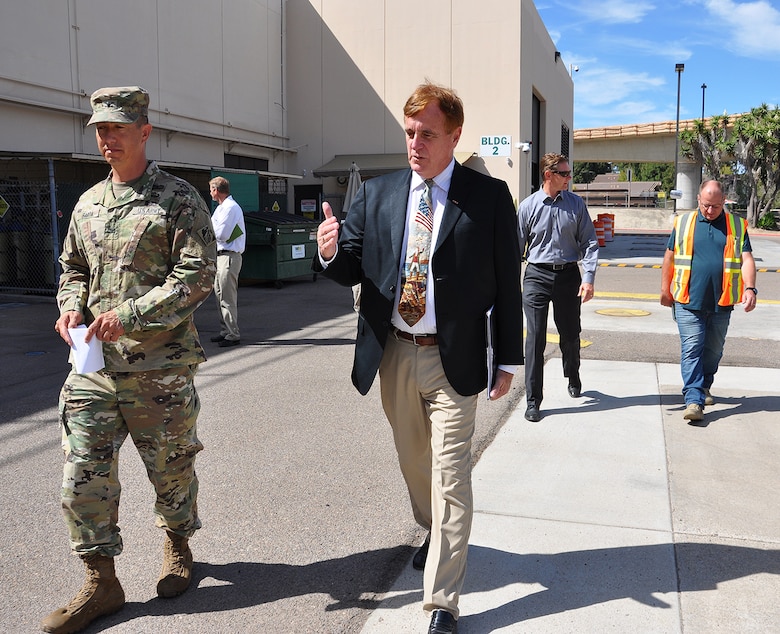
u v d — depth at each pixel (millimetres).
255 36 20500
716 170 46625
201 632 2855
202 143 18484
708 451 4812
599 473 4441
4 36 12812
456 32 20375
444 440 2832
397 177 2988
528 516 3848
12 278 13352
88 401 2852
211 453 4879
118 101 2777
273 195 21406
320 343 8859
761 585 3146
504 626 2871
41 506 4055
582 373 7074
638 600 3037
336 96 21766
